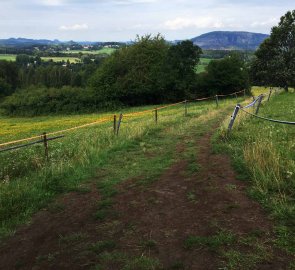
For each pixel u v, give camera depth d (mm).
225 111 25000
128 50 72625
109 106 68750
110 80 70062
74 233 5910
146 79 66875
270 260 4609
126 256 5016
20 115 73562
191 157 10086
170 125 18234
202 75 64125
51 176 8867
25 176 9422
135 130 14875
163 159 10281
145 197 7191
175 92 64688
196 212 6219
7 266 5152
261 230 5352
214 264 4633
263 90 62625
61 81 125188
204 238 5230
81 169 9547
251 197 6586
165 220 6051
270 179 6988
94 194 7770
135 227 5895
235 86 59188
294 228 5320
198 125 16859
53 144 15547
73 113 69812
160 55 70062
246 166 8078
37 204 7363
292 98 31062
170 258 4883
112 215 6473
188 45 62969
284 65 54062
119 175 9023
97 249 5270
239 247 4957
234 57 62469
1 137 27906
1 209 7004
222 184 7363
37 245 5684
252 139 10727
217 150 10289
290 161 7664
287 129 11984
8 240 5965
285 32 55875
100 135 14680
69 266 4926
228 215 5953
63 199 7664
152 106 61812
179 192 7277
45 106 72625
